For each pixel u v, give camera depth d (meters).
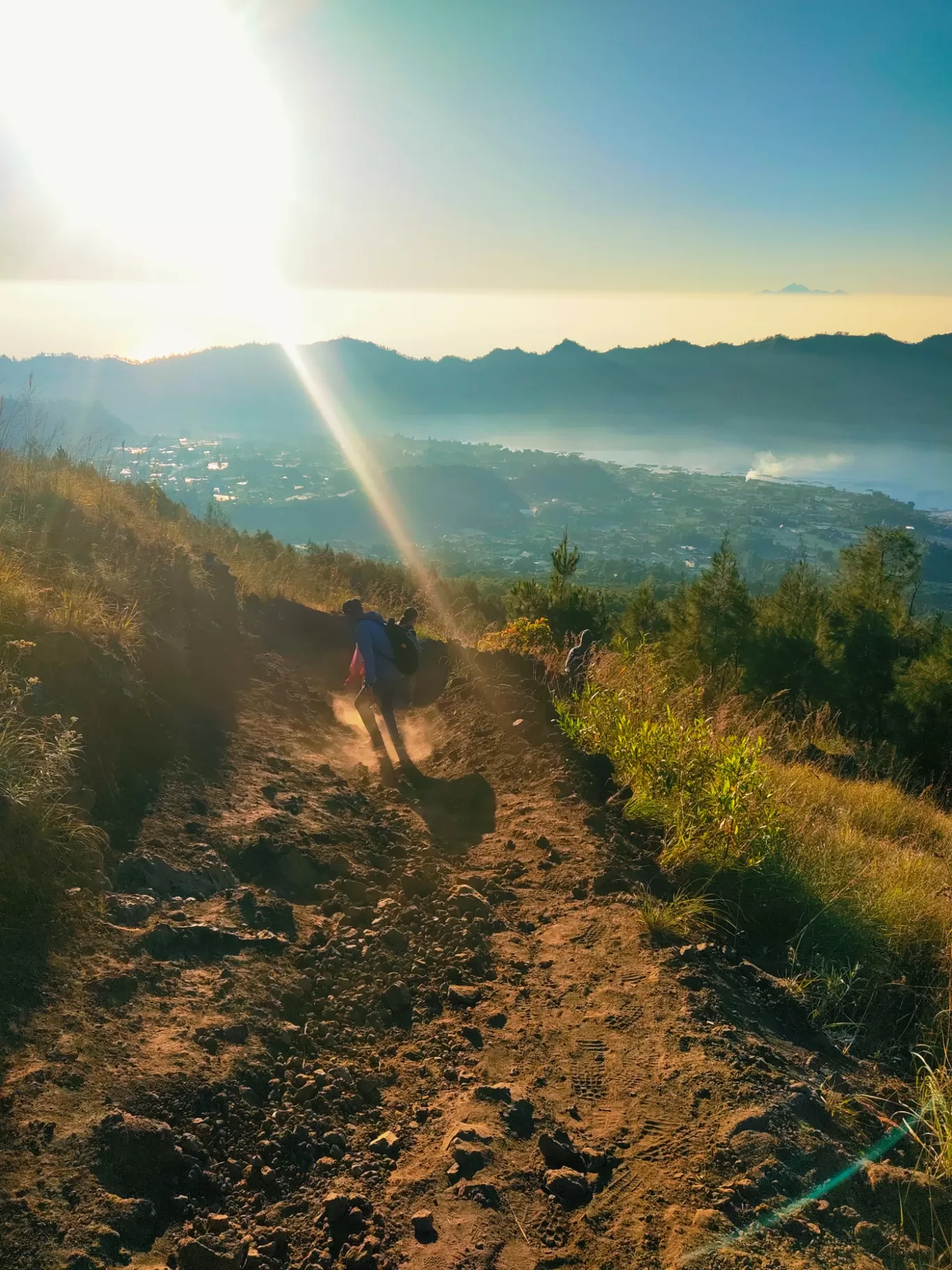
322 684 9.57
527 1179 2.69
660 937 4.23
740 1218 2.48
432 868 5.16
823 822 6.87
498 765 6.77
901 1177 2.72
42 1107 2.56
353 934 4.28
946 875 6.17
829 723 14.84
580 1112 3.04
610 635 19.78
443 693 9.02
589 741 6.92
